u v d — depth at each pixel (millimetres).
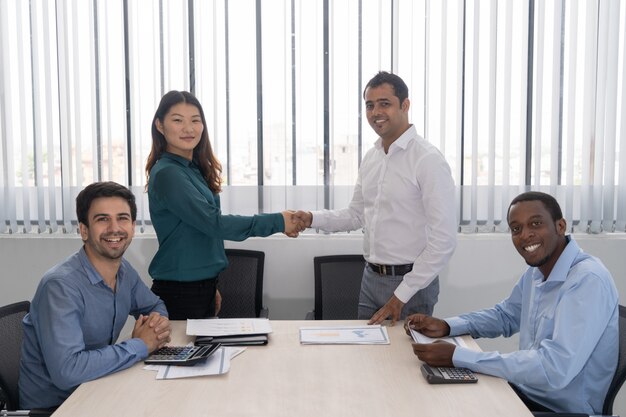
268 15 3191
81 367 1713
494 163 3246
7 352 1935
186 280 2408
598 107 3205
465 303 3320
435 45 3188
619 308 1900
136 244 3271
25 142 3277
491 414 1498
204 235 2426
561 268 1878
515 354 1756
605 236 3297
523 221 1906
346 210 2793
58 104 3248
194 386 1681
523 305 2129
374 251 2545
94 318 1897
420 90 3205
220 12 3189
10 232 3326
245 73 3213
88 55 3225
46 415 1659
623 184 3240
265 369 1814
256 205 3271
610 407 1780
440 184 2355
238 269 3053
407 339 2109
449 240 2342
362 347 2016
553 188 3248
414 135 2475
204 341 2049
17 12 3205
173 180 2318
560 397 1796
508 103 3213
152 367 1815
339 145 3238
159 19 3197
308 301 3322
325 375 1764
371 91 2461
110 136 3256
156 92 3229
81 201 1882
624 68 3193
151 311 2221
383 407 1541
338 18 3186
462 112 3211
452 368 1776
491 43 3178
